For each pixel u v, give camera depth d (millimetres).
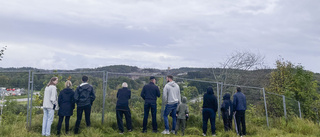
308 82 15422
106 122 8164
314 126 9523
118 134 7367
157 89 7926
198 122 8961
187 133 8094
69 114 7188
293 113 11016
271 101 11312
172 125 8055
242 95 8367
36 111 7945
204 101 8109
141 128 8234
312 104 14875
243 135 8242
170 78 8109
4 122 7336
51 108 7086
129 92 7871
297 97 15531
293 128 9180
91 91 7566
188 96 9852
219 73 20531
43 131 7000
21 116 7703
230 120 8352
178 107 7730
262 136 8102
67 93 7254
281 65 16656
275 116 11078
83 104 7324
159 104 9375
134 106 9031
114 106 8664
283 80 16438
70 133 7266
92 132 7121
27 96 7613
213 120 8023
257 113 10930
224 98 8414
